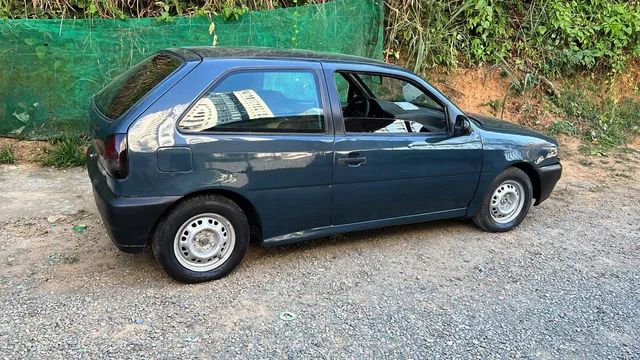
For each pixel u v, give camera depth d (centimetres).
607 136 895
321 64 434
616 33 953
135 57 687
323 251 475
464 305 402
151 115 372
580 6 970
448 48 902
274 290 405
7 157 634
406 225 545
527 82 928
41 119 675
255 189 405
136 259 439
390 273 443
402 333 363
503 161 513
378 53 830
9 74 652
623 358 353
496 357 344
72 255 441
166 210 385
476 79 929
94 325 349
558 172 556
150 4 752
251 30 721
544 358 347
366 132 448
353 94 455
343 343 348
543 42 957
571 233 550
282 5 812
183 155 378
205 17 699
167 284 404
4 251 442
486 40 934
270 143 404
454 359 340
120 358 319
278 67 414
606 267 479
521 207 543
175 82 382
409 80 478
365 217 461
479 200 516
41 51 653
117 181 370
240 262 425
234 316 369
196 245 401
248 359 326
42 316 355
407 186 469
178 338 342
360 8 789
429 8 893
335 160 429
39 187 579
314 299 397
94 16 706
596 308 410
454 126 487
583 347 362
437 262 468
